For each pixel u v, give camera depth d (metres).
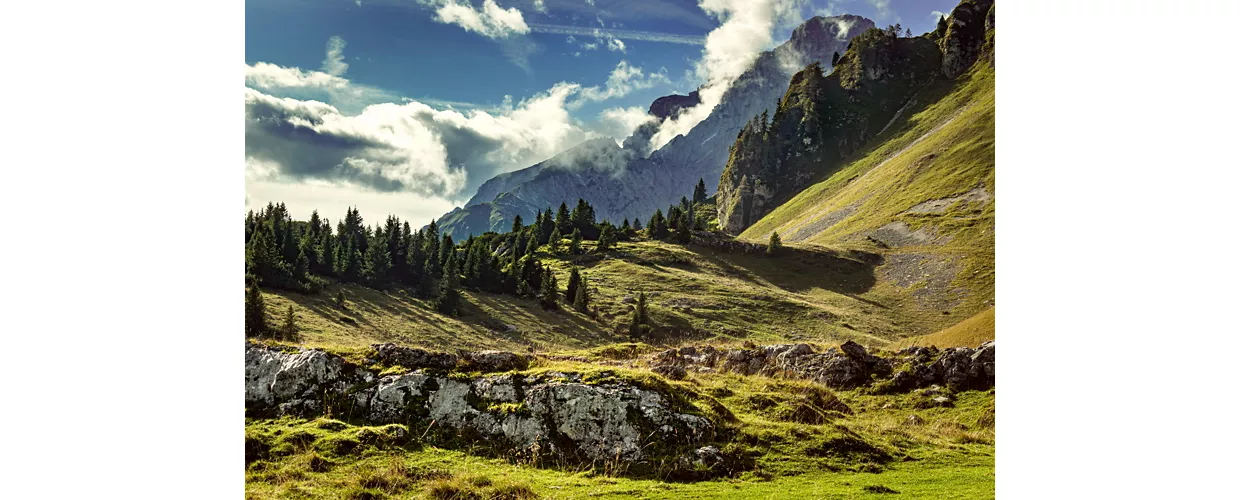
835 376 30.70
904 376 30.00
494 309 115.44
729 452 18.67
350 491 15.26
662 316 121.81
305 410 20.09
